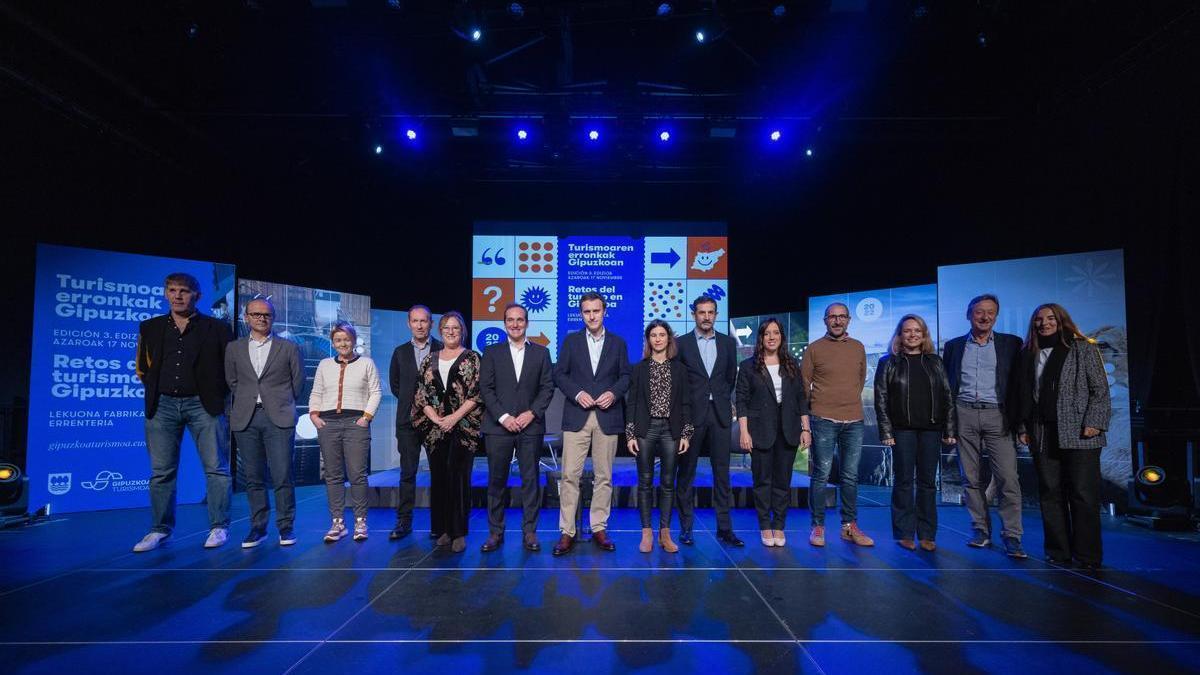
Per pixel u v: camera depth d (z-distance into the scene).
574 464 3.60
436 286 9.00
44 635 2.33
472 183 8.44
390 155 7.33
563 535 3.56
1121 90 5.14
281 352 3.79
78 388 4.88
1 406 5.07
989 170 6.63
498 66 6.46
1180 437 4.45
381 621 2.47
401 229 8.89
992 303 3.66
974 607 2.65
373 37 5.66
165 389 3.67
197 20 5.22
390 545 3.73
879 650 2.21
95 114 5.56
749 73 6.41
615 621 2.47
